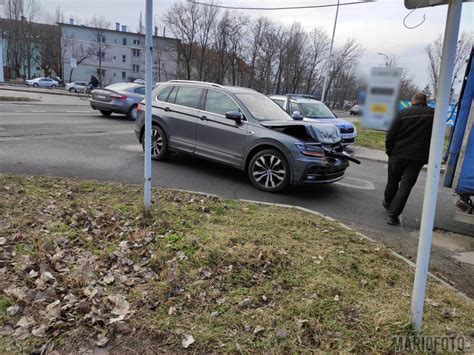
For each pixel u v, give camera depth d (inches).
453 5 89.0
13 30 2834.6
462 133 183.2
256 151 259.9
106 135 432.1
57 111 663.1
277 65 2566.4
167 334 101.3
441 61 93.7
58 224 162.6
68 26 3053.6
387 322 108.9
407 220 224.8
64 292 115.3
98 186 223.6
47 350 92.7
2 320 101.4
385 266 150.3
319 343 102.0
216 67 2522.1
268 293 123.0
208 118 279.0
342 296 123.6
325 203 245.6
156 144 315.0
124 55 3287.4
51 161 280.7
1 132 382.3
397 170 214.5
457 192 187.2
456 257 178.4
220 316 110.0
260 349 98.5
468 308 125.3
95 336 98.7
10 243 142.3
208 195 225.5
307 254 152.7
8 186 202.8
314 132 254.1
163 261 138.0
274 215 198.4
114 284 123.0
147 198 178.2
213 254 143.3
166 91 312.5
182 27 2450.8
